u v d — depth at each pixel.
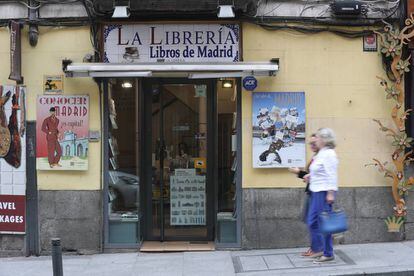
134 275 7.20
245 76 8.21
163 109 8.86
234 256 8.02
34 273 7.49
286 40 8.38
